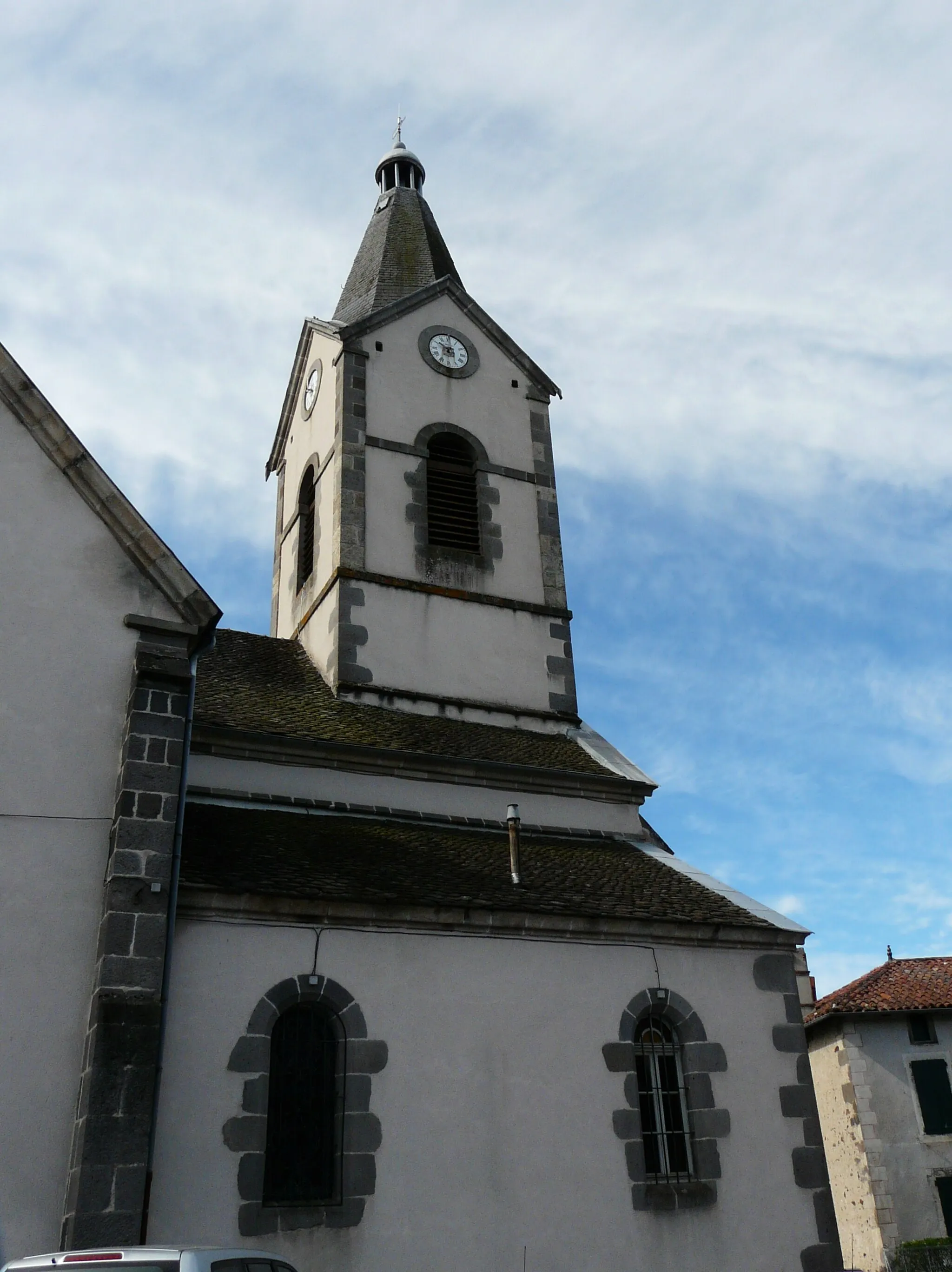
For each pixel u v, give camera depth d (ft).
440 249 80.18
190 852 38.58
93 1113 29.68
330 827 45.24
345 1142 34.96
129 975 31.96
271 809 45.62
